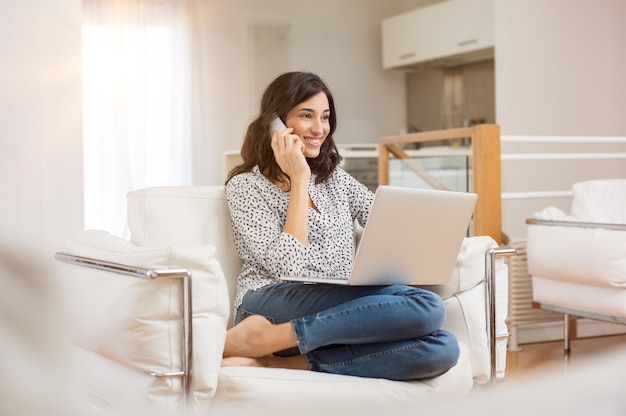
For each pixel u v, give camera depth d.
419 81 7.96
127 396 1.57
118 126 6.76
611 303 3.17
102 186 6.72
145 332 1.53
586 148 5.98
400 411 0.35
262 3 7.51
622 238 3.09
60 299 0.35
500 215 3.42
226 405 1.61
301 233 1.95
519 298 3.72
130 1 6.86
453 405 0.35
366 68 7.94
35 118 3.20
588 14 5.98
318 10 7.73
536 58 5.86
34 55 3.21
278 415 0.40
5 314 0.33
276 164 2.08
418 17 7.20
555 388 0.35
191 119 7.13
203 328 1.58
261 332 1.78
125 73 6.82
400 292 1.78
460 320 2.03
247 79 7.45
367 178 6.79
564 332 3.62
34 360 0.33
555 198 5.90
